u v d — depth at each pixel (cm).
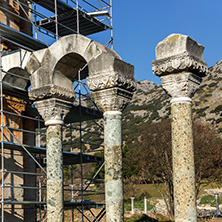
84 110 1759
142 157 3250
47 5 1816
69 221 2572
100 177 4597
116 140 1015
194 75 945
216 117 7375
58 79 1169
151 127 3538
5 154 1477
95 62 1054
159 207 3478
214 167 3141
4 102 1491
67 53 1128
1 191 1427
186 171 891
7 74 1368
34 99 1163
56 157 1115
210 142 3089
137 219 2447
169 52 938
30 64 1201
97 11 1961
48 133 1138
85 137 7831
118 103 1028
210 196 3631
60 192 1098
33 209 1617
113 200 988
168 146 3058
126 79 1050
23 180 1594
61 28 2012
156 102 9844
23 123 1616
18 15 1574
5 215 1449
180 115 919
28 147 1425
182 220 873
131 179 4206
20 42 1530
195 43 953
